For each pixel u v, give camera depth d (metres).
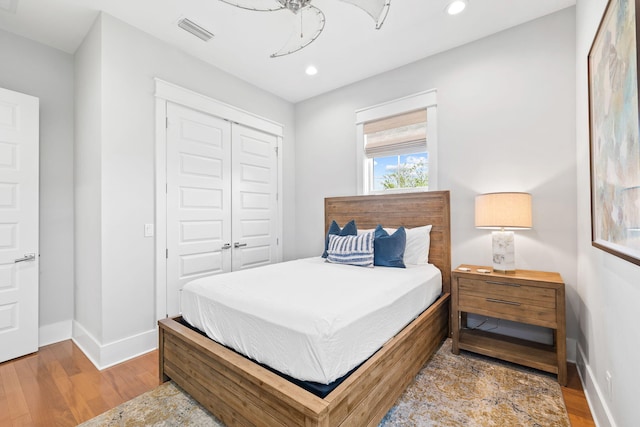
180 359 1.87
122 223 2.42
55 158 2.77
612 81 1.29
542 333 2.39
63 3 2.23
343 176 3.64
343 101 3.66
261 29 2.56
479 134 2.68
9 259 2.37
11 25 2.47
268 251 3.79
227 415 1.55
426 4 2.26
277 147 3.93
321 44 2.78
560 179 2.31
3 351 2.33
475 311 2.29
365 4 1.96
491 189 2.61
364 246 2.63
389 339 1.74
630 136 1.10
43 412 1.72
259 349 1.49
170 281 2.73
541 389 1.89
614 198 1.29
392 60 3.06
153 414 1.69
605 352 1.50
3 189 2.35
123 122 2.44
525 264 2.45
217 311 1.76
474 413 1.66
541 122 2.40
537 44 2.42
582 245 2.05
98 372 2.19
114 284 2.36
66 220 2.82
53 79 2.77
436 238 2.86
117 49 2.41
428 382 1.96
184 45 2.79
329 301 1.57
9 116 2.38
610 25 1.31
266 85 3.62
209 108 3.08
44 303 2.69
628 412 1.19
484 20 2.45
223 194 3.24
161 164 2.68
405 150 3.18
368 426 1.45
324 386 1.28
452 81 2.84
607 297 1.48
